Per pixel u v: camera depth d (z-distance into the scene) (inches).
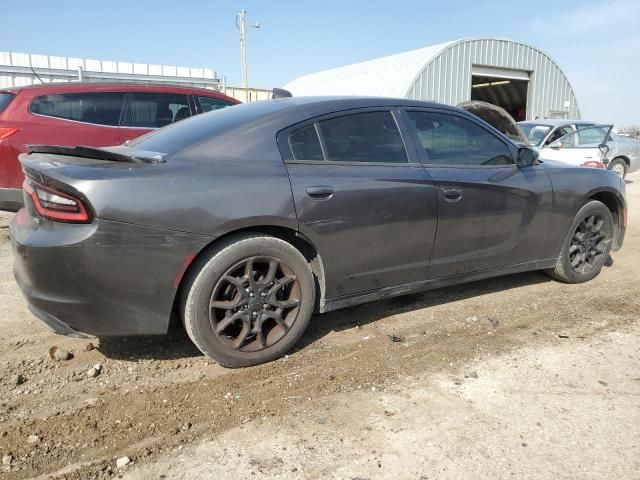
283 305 122.6
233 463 88.1
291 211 118.0
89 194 101.0
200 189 109.7
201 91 284.2
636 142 538.3
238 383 114.5
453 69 876.0
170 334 140.7
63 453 90.8
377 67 1000.2
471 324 146.8
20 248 106.4
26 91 238.1
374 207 129.3
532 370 119.6
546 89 999.0
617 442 93.0
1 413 103.3
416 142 142.3
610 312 155.9
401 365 122.3
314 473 85.4
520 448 91.4
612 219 185.3
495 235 153.6
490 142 157.5
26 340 137.5
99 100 252.2
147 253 105.4
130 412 103.7
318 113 130.1
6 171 227.5
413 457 89.2
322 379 116.0
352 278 131.1
